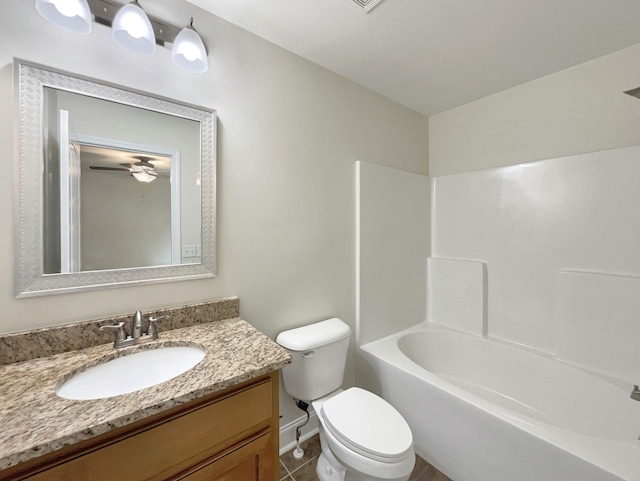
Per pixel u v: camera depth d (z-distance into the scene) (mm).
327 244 1699
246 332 1121
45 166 916
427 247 2314
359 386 1863
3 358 845
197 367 833
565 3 1185
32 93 890
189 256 1198
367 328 1886
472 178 2074
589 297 1539
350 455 1071
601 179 1519
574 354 1590
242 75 1339
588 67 1603
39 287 909
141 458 673
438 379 1450
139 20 932
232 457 817
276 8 1210
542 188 1730
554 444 1002
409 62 1614
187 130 1183
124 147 1053
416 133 2277
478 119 2086
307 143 1594
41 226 911
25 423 592
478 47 1482
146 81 1089
